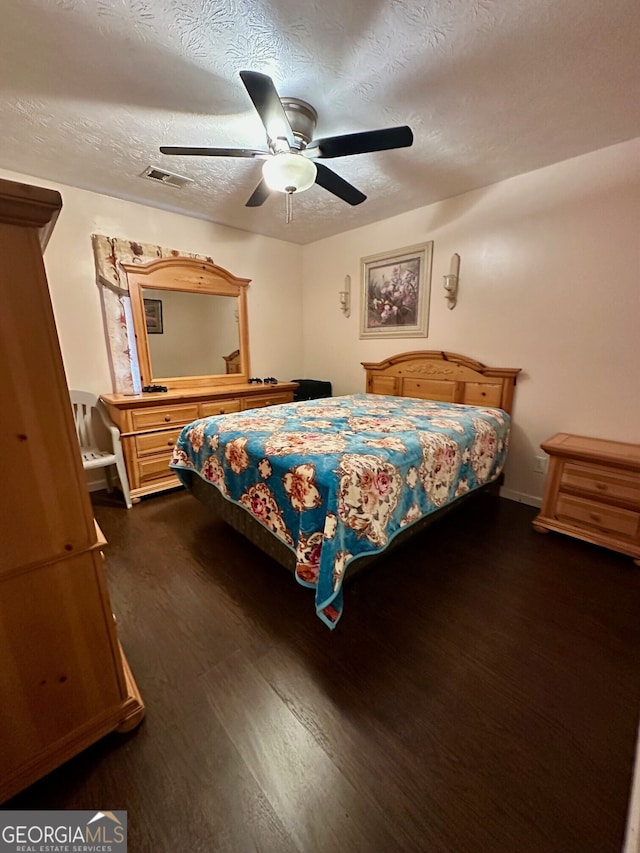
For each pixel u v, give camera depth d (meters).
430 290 3.13
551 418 2.59
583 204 2.26
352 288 3.79
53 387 0.85
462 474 2.09
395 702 1.21
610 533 2.07
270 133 1.63
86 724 1.04
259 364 4.05
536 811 0.92
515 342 2.69
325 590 1.30
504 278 2.68
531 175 2.44
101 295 2.88
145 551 2.12
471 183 2.63
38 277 0.79
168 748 1.07
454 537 2.27
